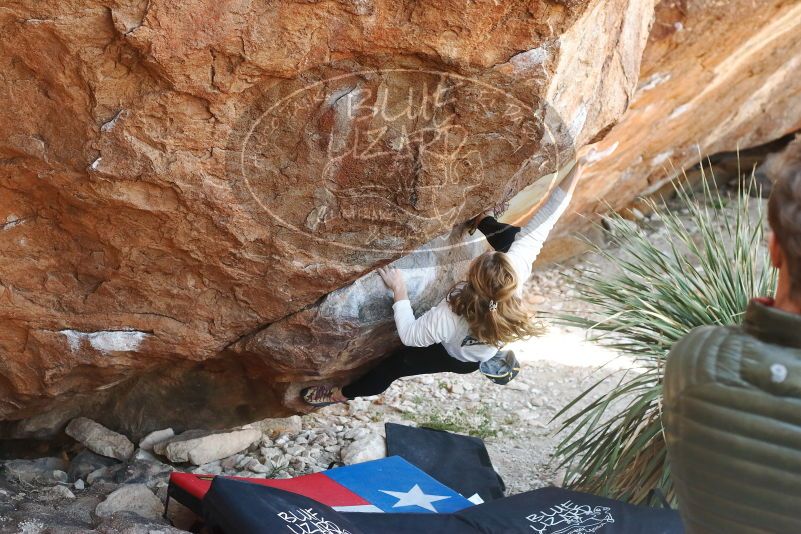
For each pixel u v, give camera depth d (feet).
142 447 14.82
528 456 16.74
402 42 8.59
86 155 8.96
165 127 8.86
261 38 8.34
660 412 13.21
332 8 8.30
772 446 4.52
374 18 8.41
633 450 13.05
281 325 11.73
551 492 12.61
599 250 15.07
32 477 13.69
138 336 11.37
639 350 13.71
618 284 14.28
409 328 12.17
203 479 12.52
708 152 27.14
